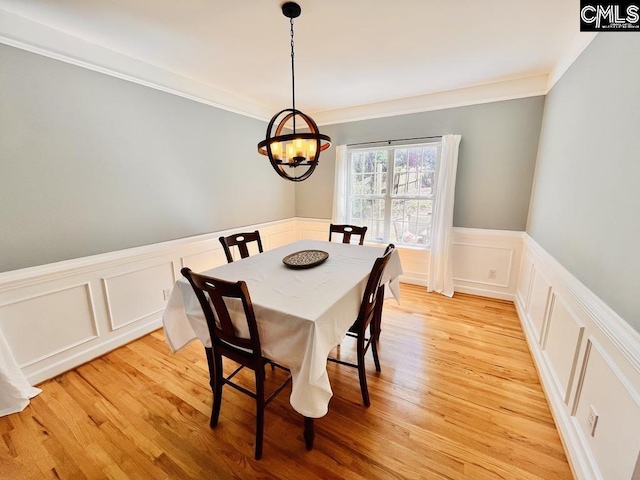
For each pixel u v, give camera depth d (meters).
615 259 1.19
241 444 1.48
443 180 3.28
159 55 2.30
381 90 3.18
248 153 3.66
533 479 1.28
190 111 2.88
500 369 2.06
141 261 2.52
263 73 2.69
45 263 1.96
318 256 2.15
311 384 1.22
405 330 2.62
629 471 0.97
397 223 3.87
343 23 1.84
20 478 1.32
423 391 1.84
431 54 2.30
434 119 3.34
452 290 3.42
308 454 1.41
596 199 1.42
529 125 2.89
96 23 1.83
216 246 3.28
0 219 1.75
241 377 2.02
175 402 1.77
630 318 1.06
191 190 2.97
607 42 1.43
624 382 1.03
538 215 2.60
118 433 1.55
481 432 1.53
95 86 2.13
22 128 1.80
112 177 2.29
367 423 1.59
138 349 2.37
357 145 3.87
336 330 1.42
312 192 4.43
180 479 1.30
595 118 1.52
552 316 1.89
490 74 2.73
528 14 1.74
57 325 2.02
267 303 1.38
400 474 1.31
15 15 1.72
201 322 1.61
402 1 1.61
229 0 1.60
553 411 1.62
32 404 1.76
